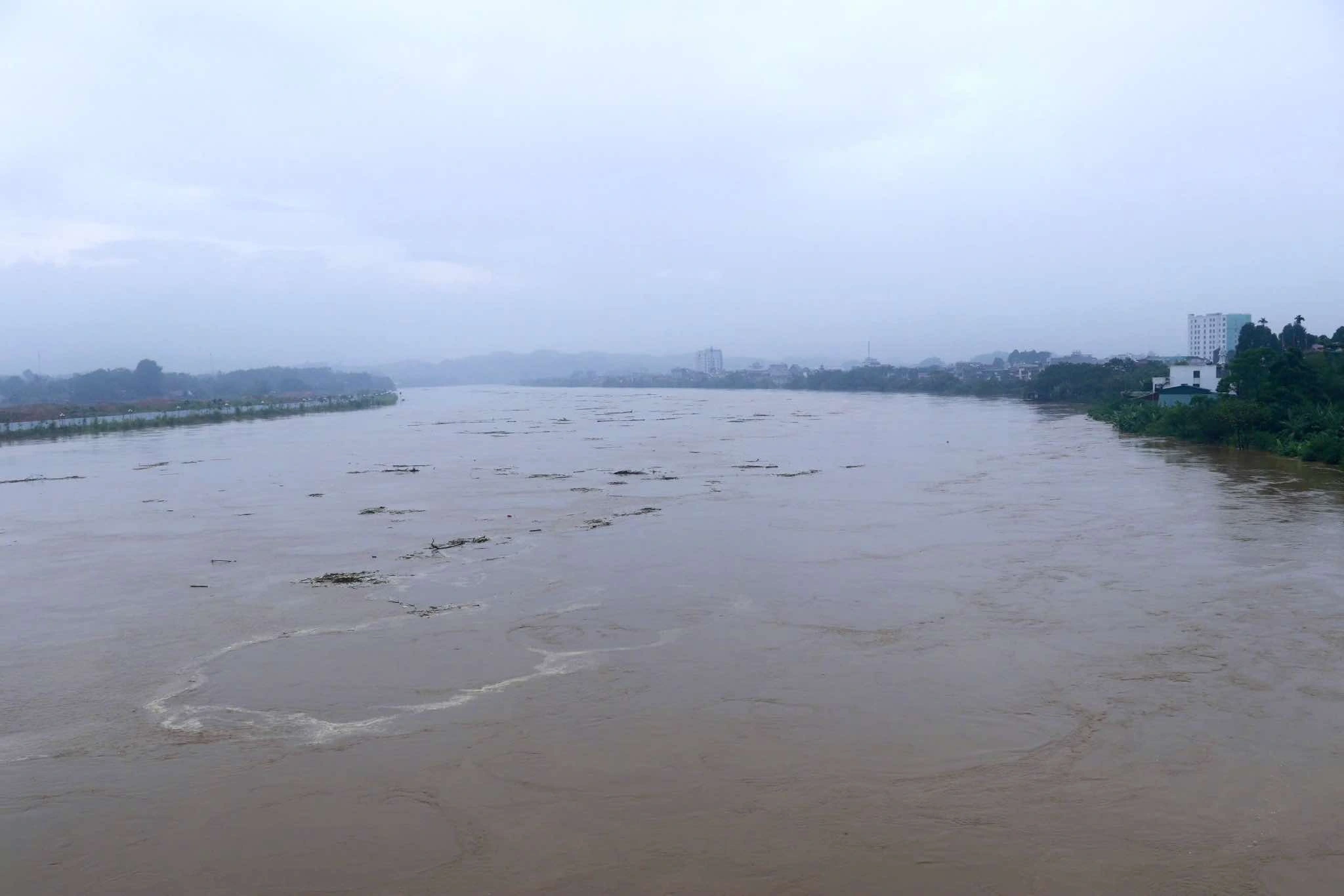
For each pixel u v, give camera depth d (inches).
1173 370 2989.7
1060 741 578.6
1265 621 791.1
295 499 1568.7
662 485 1659.7
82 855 474.9
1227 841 471.8
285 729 613.0
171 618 858.8
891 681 677.3
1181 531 1141.7
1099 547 1066.1
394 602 896.9
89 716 639.1
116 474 1951.3
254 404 4645.7
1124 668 692.1
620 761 561.0
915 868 452.8
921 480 1660.9
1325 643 733.9
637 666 715.4
